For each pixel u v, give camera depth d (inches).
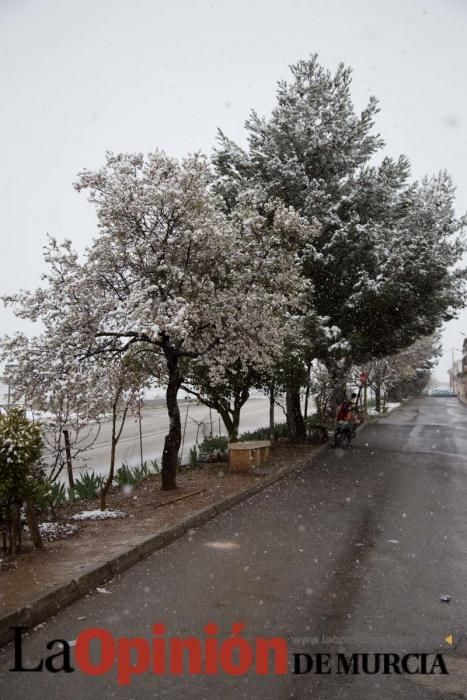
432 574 277.9
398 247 810.8
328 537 347.6
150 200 439.8
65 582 245.1
